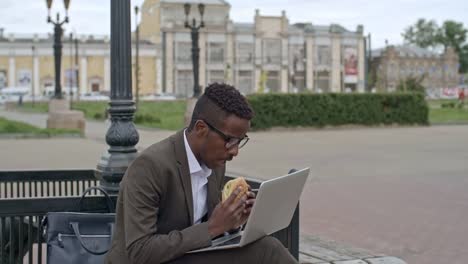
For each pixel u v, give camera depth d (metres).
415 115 31.11
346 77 86.25
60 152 17.59
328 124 28.94
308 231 7.55
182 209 2.87
